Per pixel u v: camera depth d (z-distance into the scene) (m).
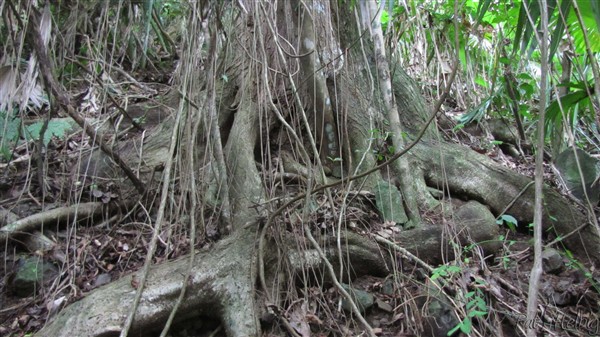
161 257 2.98
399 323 2.62
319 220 3.04
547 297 2.83
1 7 2.69
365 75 3.87
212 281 2.52
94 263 2.99
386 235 3.05
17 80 3.24
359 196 3.32
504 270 3.04
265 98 3.30
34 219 3.10
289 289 2.68
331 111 3.58
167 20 6.13
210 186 3.27
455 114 4.89
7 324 2.62
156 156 3.62
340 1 3.69
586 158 3.57
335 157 3.59
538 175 1.58
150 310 2.38
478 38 4.92
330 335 2.53
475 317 2.60
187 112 2.99
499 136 4.67
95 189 3.40
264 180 3.06
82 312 2.34
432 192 3.59
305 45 3.36
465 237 3.12
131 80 4.81
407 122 3.94
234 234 2.82
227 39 3.40
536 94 5.39
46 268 2.91
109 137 3.95
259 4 3.02
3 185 3.47
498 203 3.52
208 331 2.57
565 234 3.31
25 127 3.44
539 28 2.73
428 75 5.14
